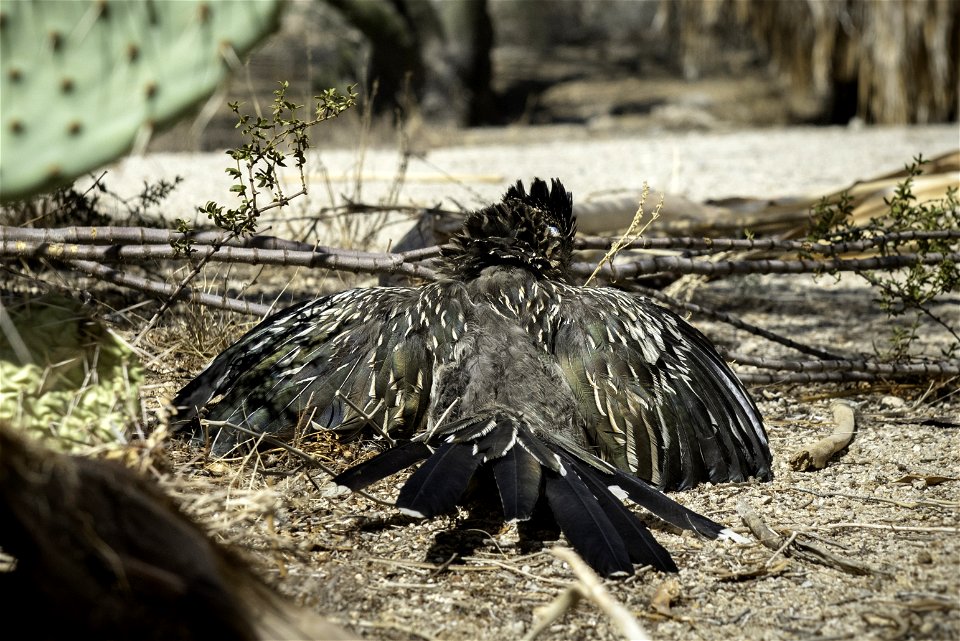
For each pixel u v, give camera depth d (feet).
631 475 16.33
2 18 13.64
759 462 18.79
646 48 126.72
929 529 16.79
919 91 90.48
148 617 11.44
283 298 28.07
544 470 15.69
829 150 68.85
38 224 27.30
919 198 31.24
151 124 13.75
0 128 13.73
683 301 26.27
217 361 19.90
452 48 89.56
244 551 14.99
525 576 15.30
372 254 21.39
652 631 13.87
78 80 13.79
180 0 13.69
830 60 92.07
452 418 17.38
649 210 31.37
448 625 13.94
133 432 15.61
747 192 48.80
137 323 23.68
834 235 24.71
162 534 11.49
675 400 18.25
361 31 81.00
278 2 13.69
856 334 28.68
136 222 30.14
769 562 15.76
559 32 134.31
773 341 26.35
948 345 27.22
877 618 14.08
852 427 21.34
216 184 44.39
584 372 18.03
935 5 86.79
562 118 100.53
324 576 14.97
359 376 18.34
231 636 11.43
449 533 16.61
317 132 65.92
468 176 50.03
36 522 11.19
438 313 18.53
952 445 20.71
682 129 92.73
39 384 14.30
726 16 94.89
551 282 19.72
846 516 17.40
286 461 18.30
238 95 65.36
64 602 11.38
